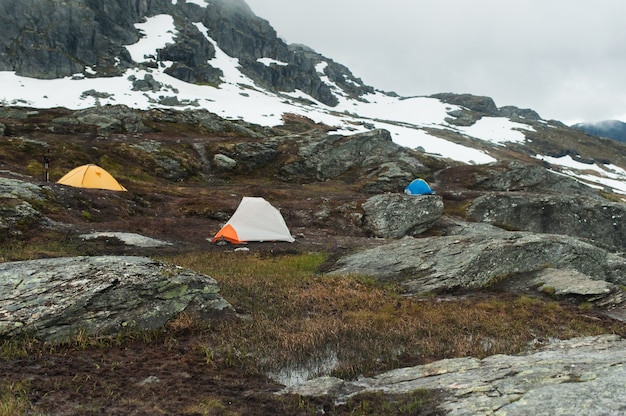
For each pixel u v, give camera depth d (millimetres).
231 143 80188
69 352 10312
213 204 42500
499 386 8523
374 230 40875
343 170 80812
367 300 17594
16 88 127438
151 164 64312
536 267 22688
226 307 13930
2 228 23906
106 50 164875
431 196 43562
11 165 48031
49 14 158000
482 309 17047
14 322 10641
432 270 22172
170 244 28391
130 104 130375
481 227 46000
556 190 74312
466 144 166500
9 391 7895
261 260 26062
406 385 9406
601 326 15305
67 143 61531
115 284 12391
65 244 24250
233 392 8812
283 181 73000
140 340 11477
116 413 7418
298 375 10617
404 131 159625
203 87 165625
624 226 54594
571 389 7895
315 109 187000
